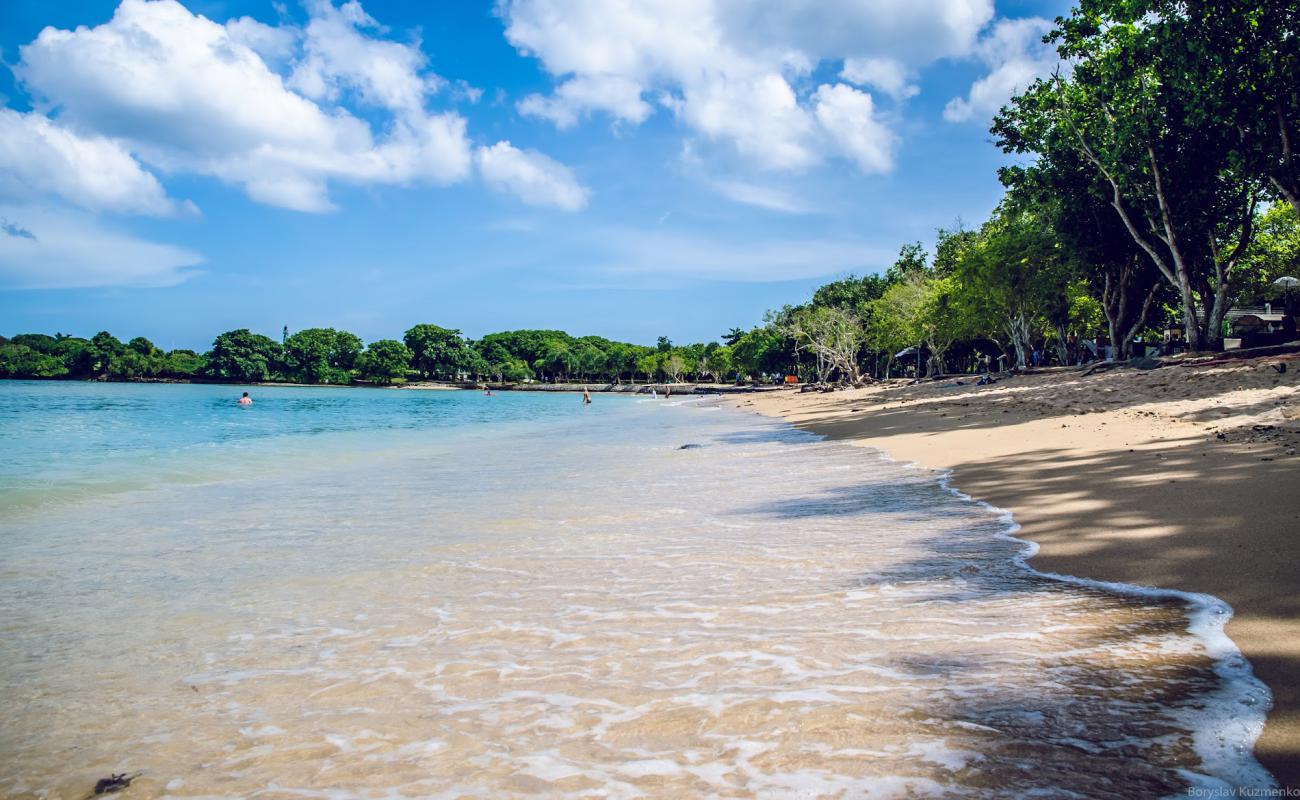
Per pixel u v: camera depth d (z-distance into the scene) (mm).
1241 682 3664
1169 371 24609
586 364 188625
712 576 6574
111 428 36469
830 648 4582
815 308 93250
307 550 8383
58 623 5809
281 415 54219
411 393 160625
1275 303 48688
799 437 23516
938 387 46656
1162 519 7207
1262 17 22344
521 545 8266
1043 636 4543
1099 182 31781
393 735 3691
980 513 8766
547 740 3539
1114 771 2943
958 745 3238
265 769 3412
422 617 5691
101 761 3568
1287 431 11609
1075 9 28000
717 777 3094
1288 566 5340
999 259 43625
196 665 4840
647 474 15117
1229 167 27562
